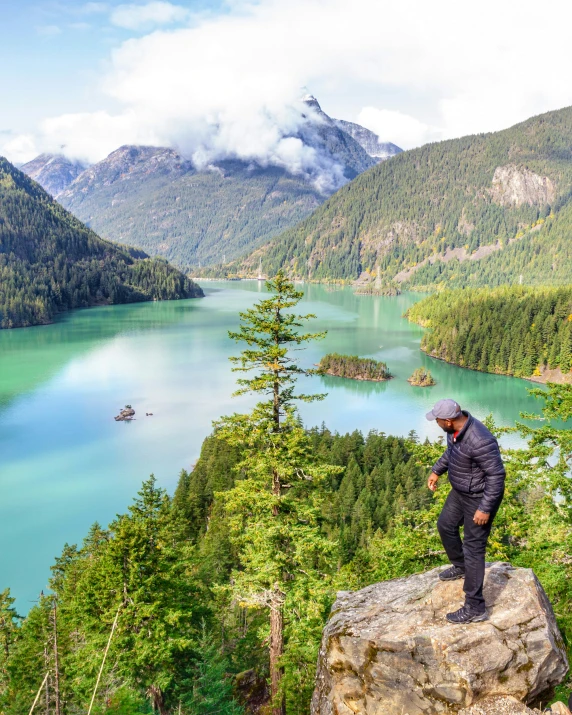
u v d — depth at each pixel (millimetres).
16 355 197875
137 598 27703
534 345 179500
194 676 29266
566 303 193625
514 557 18828
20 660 32781
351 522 72812
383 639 7844
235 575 23062
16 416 127125
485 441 7590
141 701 17344
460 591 8516
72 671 27531
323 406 143750
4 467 97375
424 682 7457
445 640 7508
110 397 143000
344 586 22047
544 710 7227
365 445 104000
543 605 8148
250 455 23672
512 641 7457
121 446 107875
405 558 20812
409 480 82062
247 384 23656
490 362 185625
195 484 79812
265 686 34094
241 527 22922
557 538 17641
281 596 21875
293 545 23000
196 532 72000
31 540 72875
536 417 20078
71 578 44312
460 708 7223
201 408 134000
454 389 162250
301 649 21141
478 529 7789
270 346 24094
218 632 38906
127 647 27344
